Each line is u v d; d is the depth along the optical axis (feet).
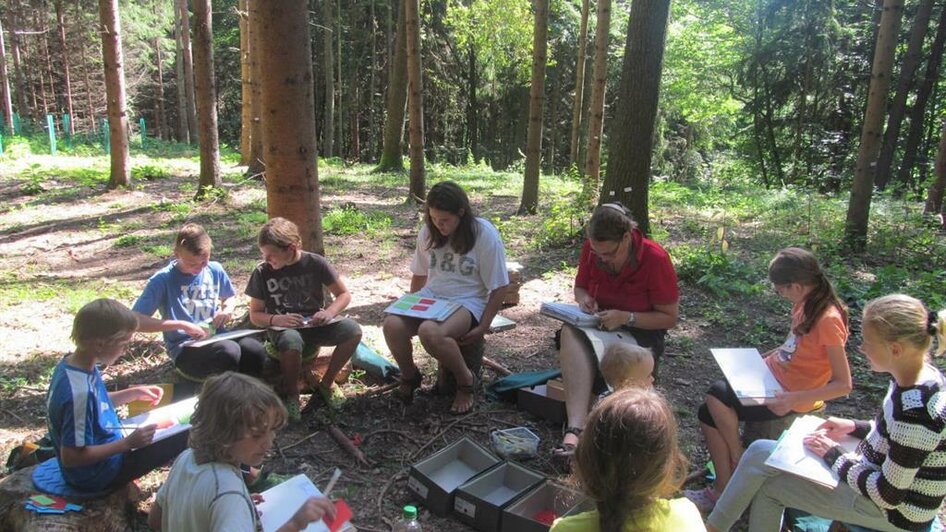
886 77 28.37
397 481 11.42
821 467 8.45
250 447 6.79
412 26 38.99
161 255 28.17
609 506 5.61
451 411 13.91
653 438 5.44
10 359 16.37
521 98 104.17
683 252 28.09
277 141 15.33
